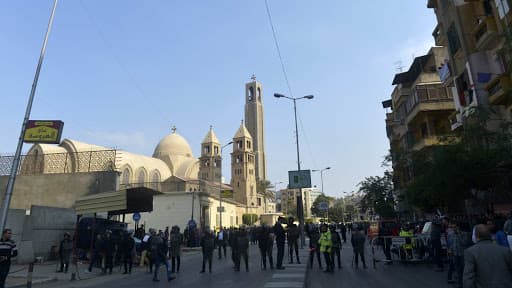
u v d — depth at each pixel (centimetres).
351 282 1203
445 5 2509
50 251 2205
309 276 1387
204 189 5375
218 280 1314
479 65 2152
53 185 3002
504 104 1931
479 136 1706
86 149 6738
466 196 1788
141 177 8231
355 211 11362
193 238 3475
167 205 4456
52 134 2144
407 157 2464
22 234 2108
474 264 463
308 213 13538
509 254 461
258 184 11419
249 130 13738
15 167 1523
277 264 1534
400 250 1684
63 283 1369
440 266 1391
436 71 3300
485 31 2052
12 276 1505
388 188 4350
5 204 1466
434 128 3047
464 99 2280
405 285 1103
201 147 10188
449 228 1140
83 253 2177
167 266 1374
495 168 1642
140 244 2055
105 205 1831
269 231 1616
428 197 2034
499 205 1892
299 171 2833
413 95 3166
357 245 1620
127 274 1639
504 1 1845
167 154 9706
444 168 1697
